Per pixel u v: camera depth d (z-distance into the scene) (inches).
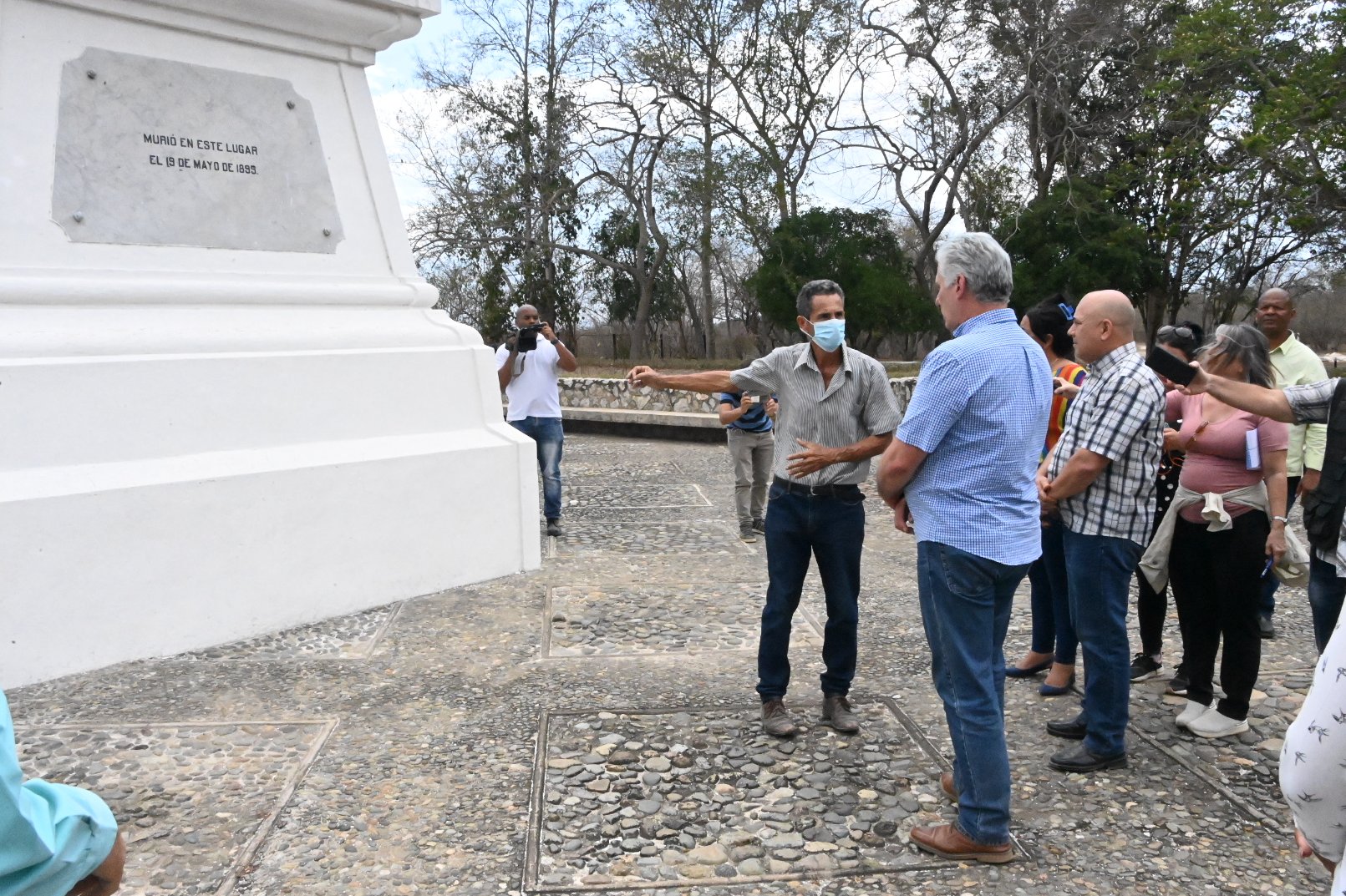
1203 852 113.3
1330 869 56.7
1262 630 187.8
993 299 112.8
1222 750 140.5
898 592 226.2
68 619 165.9
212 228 198.5
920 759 137.0
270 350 197.6
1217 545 141.3
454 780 130.3
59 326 173.8
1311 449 191.5
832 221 1018.1
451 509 222.2
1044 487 133.2
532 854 111.8
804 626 197.9
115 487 170.1
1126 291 956.6
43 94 175.6
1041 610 168.9
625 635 191.2
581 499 350.6
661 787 128.3
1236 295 1094.4
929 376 109.7
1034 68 909.8
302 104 215.0
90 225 181.2
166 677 166.7
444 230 1117.1
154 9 188.2
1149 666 170.6
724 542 277.1
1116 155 1016.9
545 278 1190.3
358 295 220.2
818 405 138.1
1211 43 775.7
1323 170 752.3
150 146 189.3
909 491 115.3
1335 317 1417.3
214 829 116.8
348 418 208.4
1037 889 105.6
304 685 164.1
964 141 964.6
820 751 139.5
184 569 179.2
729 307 1587.1
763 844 114.7
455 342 234.4
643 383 148.0
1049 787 129.3
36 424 165.5
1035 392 111.3
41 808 45.9
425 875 107.7
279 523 191.9
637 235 1341.0
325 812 121.4
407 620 199.5
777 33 1022.4
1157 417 126.5
